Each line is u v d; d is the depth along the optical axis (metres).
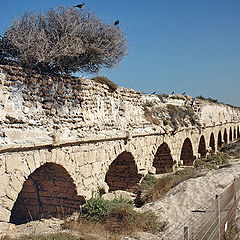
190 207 12.71
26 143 9.07
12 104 9.25
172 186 17.23
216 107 38.34
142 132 16.98
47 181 12.09
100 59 12.75
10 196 8.66
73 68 12.33
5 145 8.40
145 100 21.47
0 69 8.96
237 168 20.30
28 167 9.22
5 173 8.52
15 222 12.99
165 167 21.61
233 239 8.68
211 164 25.69
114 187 17.22
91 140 12.11
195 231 8.07
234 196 10.99
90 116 12.73
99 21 12.21
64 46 10.87
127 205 12.01
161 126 19.97
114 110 15.09
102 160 13.17
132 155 16.00
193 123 27.66
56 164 10.55
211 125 33.78
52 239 8.80
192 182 16.38
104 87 14.21
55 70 11.77
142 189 16.31
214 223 7.90
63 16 11.21
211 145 36.88
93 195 12.18
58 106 11.09
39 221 12.05
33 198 12.84
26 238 8.80
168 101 25.94
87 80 12.75
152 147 18.52
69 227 10.57
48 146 10.01
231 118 50.59
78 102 12.14
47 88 10.66
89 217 11.02
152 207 13.02
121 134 14.69
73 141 10.99
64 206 12.13
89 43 12.16
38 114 10.16
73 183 11.43
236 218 10.65
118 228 10.30
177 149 22.81
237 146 39.41
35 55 10.04
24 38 10.02
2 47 10.25
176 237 9.63
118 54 13.24
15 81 9.45
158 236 10.00
